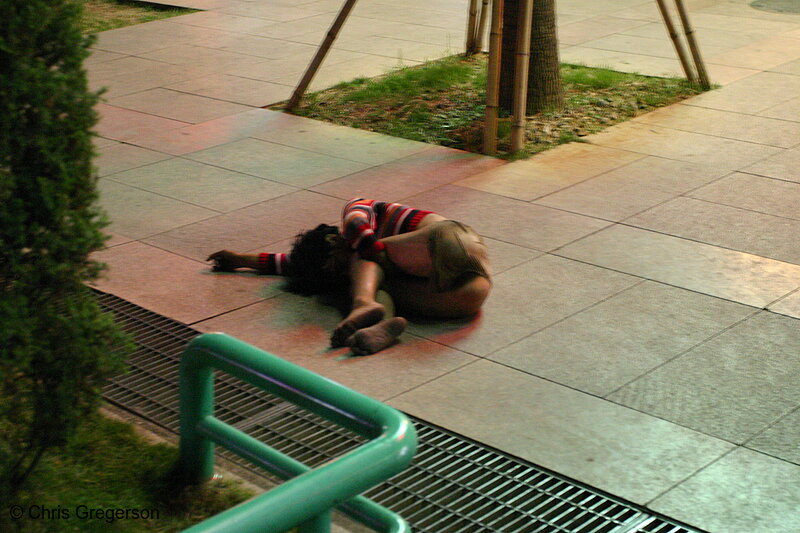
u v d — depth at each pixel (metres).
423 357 4.98
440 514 3.82
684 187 7.43
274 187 7.52
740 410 4.48
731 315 5.41
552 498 3.88
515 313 5.46
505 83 9.33
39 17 3.20
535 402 4.57
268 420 4.52
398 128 8.98
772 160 7.98
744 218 6.80
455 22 13.64
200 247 6.41
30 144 3.27
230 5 15.18
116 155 8.31
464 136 8.75
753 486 3.94
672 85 10.17
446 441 4.28
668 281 5.85
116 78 10.95
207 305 5.60
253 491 3.93
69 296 3.56
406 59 11.57
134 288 5.82
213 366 3.48
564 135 8.73
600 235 6.54
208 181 7.67
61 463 3.99
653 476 4.01
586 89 10.07
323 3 15.18
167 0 15.70
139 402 4.66
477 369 4.86
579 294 5.68
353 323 5.06
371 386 4.70
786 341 5.12
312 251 5.66
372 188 7.48
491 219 6.84
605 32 12.85
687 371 4.83
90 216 3.60
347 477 2.40
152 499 3.81
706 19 13.50
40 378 3.52
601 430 4.34
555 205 7.09
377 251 5.38
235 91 10.31
